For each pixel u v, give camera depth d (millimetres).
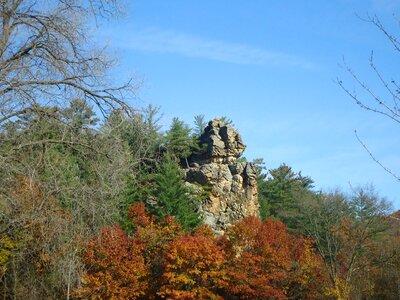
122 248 32781
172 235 38688
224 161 57531
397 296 45312
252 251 41406
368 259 47906
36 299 16297
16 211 12797
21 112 13250
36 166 13078
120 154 14336
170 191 45594
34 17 13734
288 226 61000
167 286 35156
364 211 44531
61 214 13648
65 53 13750
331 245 48188
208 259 36438
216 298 36188
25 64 13117
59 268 14219
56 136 14148
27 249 13852
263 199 67250
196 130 79750
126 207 39781
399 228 46312
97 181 14172
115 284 31750
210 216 52469
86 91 14008
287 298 39625
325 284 43531
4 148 13266
